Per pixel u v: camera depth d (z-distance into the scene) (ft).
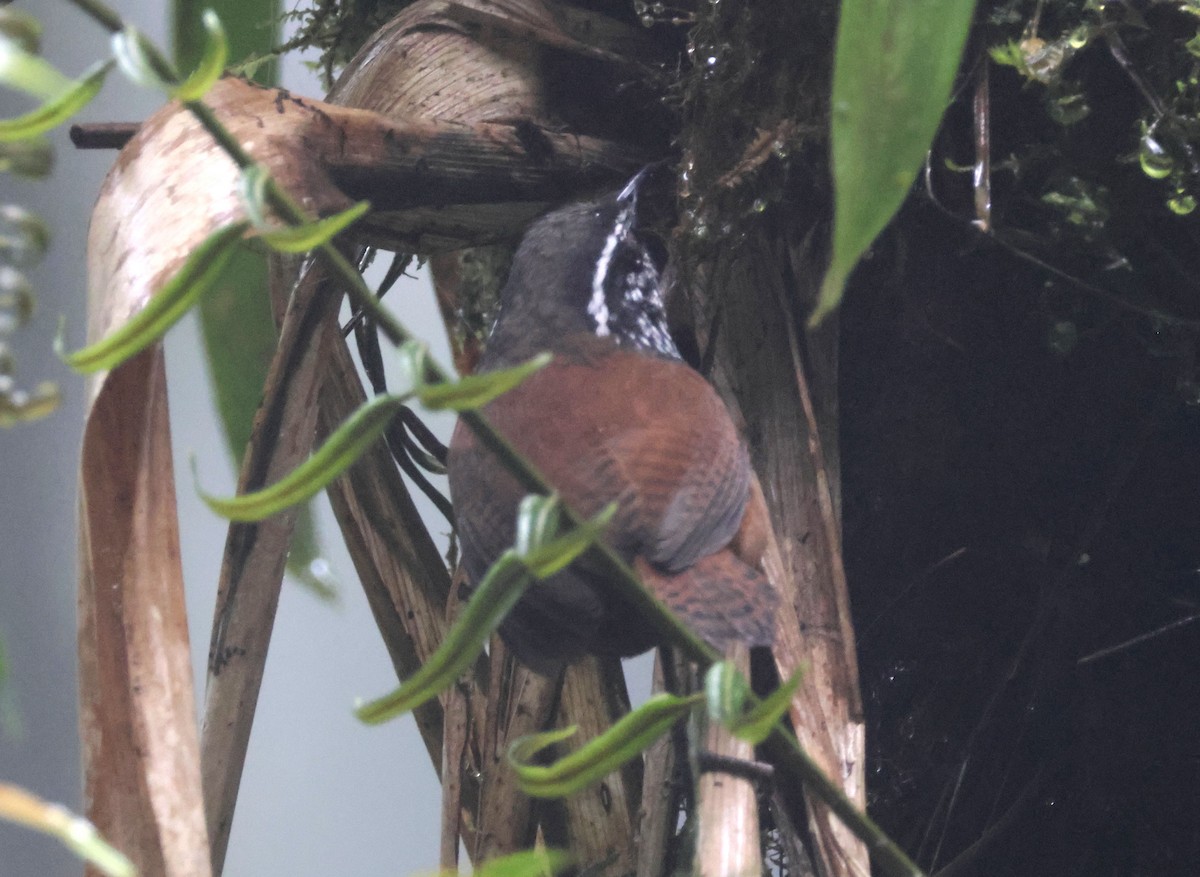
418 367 5.60
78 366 5.43
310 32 17.17
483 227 15.69
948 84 5.46
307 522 15.23
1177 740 13.60
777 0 13.84
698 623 11.98
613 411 13.46
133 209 10.42
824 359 14.26
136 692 8.89
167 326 5.55
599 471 12.87
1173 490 13.93
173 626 9.17
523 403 13.88
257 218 5.41
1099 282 13.51
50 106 5.38
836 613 12.69
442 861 13.39
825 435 13.92
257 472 11.38
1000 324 14.33
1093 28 12.64
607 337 15.07
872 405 14.96
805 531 13.23
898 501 14.89
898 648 14.82
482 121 14.38
